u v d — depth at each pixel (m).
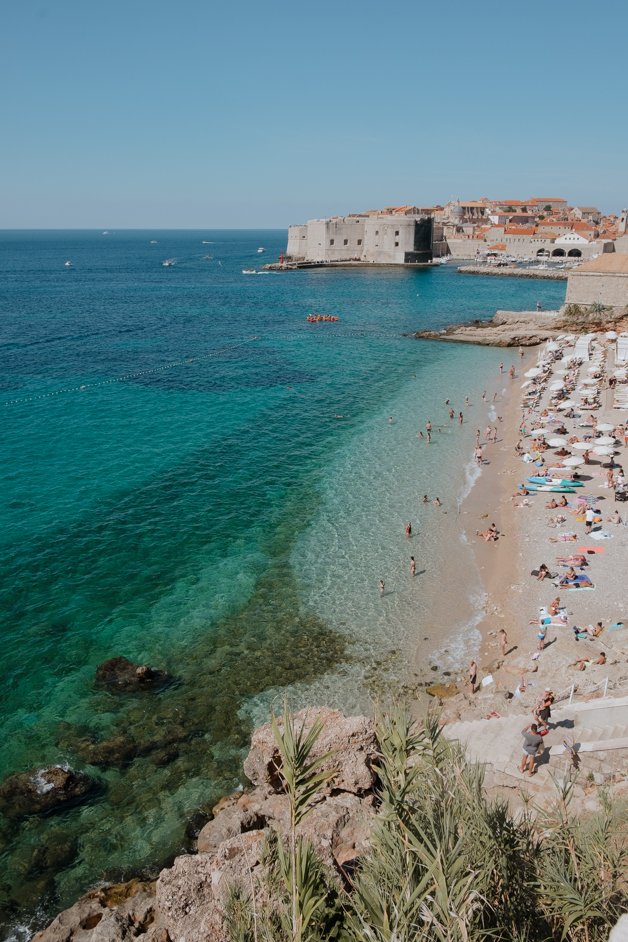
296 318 110.56
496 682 22.91
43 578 29.77
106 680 23.34
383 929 6.16
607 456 44.16
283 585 29.58
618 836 8.35
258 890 8.59
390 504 38.03
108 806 18.39
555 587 28.56
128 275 195.75
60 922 14.40
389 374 71.50
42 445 47.31
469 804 7.66
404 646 25.44
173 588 29.28
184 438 49.62
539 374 62.78
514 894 7.20
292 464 44.47
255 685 23.34
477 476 42.19
